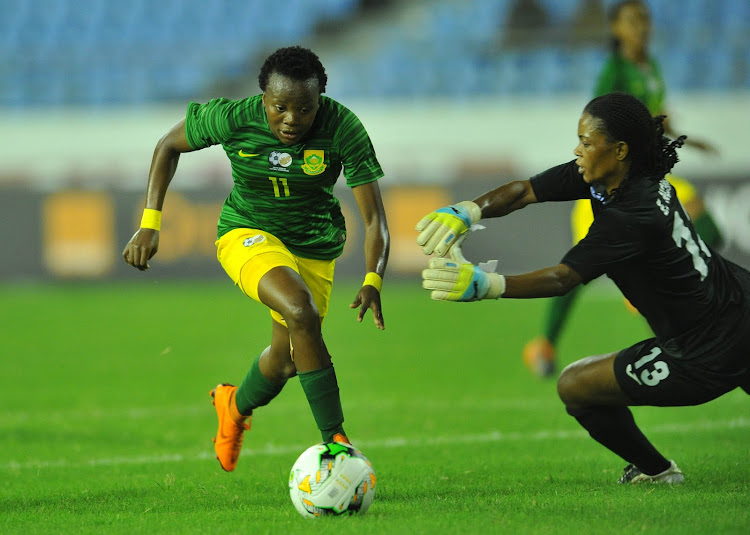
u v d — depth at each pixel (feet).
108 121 228.22
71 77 257.34
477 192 214.69
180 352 136.67
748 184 204.95
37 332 158.71
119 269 214.69
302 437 80.89
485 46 248.52
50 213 214.07
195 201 213.46
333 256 60.23
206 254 214.69
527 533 42.75
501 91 245.45
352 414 89.97
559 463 65.00
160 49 255.91
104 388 109.40
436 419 86.53
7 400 101.71
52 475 64.54
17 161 227.40
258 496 55.21
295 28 273.54
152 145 227.61
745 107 212.23
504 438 76.74
